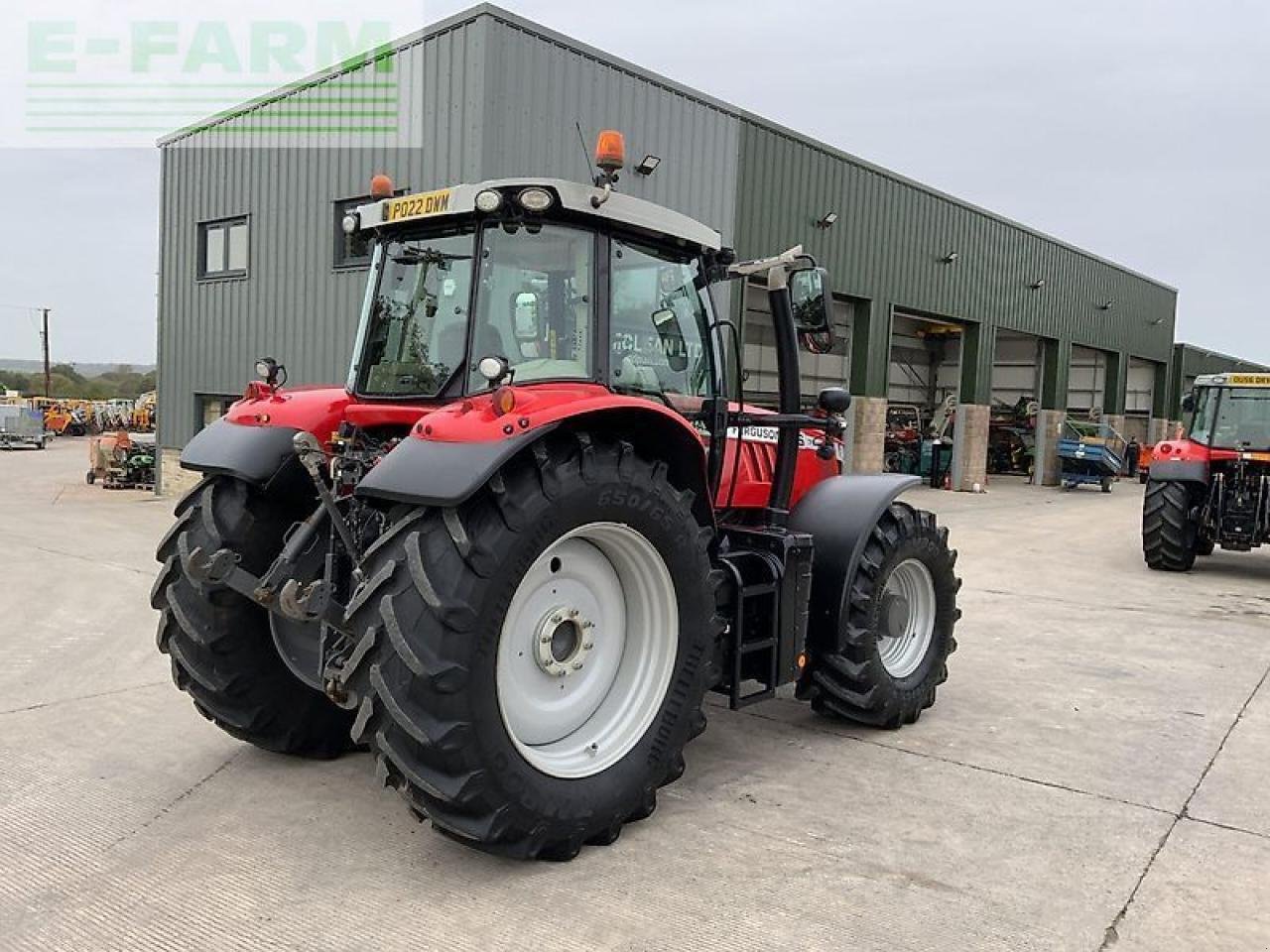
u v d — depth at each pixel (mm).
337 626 3170
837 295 16969
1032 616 7555
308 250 13102
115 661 5723
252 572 3789
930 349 28828
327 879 3092
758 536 4180
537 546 3057
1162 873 3246
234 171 14000
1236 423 9828
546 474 3086
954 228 19797
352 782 3900
